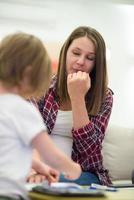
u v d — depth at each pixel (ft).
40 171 4.19
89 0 9.62
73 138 5.44
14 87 3.28
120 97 9.62
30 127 3.07
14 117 3.08
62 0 9.45
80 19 9.55
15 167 2.99
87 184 4.88
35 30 9.25
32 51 3.28
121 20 9.77
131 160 7.54
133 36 9.83
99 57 5.62
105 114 5.72
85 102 5.66
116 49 9.68
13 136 3.04
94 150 5.41
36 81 3.30
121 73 9.68
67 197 3.12
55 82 5.69
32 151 3.18
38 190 3.35
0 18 9.04
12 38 3.34
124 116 9.61
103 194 3.28
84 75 5.37
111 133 7.64
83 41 5.49
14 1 9.14
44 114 5.50
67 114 5.56
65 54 5.65
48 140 3.18
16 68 3.21
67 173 3.61
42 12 9.32
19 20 9.16
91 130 5.32
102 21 9.69
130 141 7.68
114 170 7.38
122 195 3.51
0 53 3.28
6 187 2.91
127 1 9.85
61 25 9.41
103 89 5.73
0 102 3.16
